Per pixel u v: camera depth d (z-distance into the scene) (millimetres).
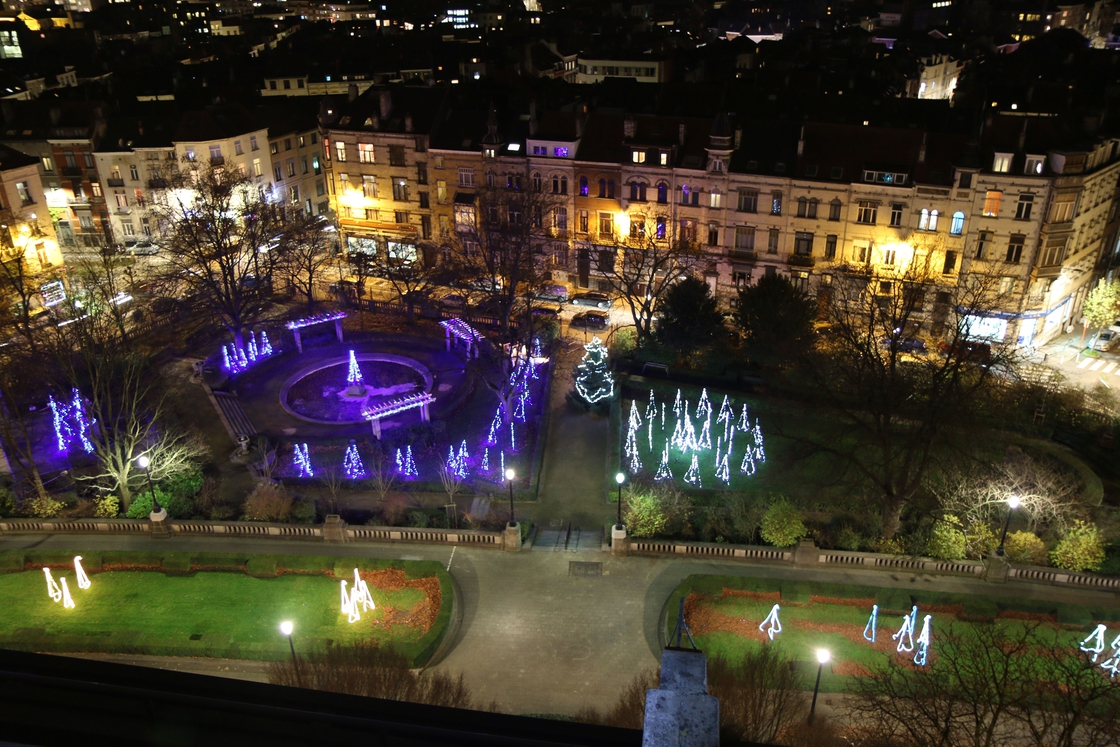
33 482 59281
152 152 102312
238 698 6605
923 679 35750
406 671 37719
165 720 6410
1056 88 96062
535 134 92125
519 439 66375
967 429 50656
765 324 69875
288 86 147625
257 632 45062
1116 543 50125
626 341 79812
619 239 90750
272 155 110438
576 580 49406
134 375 69188
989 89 102750
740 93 101500
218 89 123125
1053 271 76875
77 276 89250
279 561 49656
